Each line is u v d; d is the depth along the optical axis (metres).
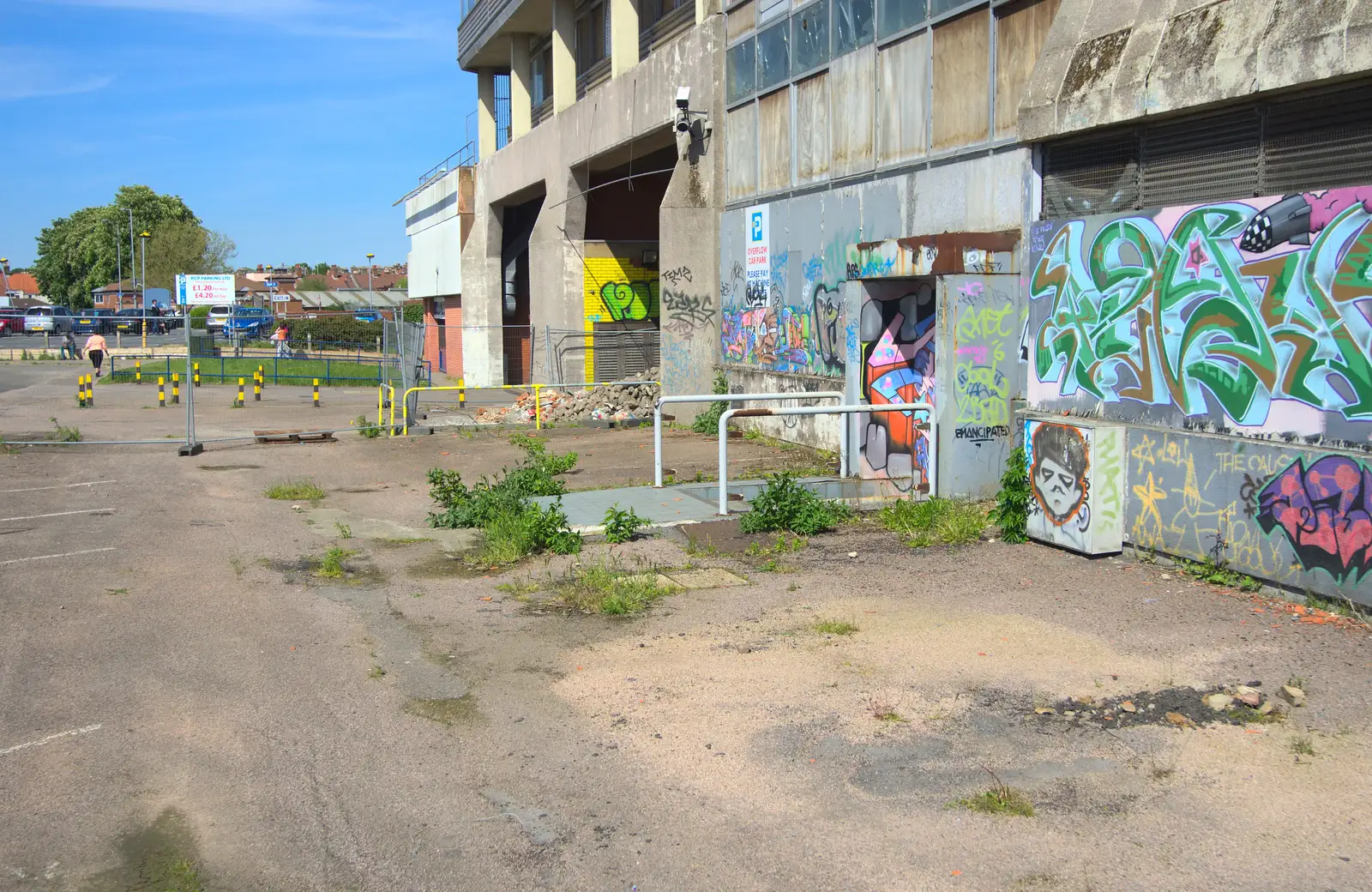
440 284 39.97
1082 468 8.28
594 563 8.81
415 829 4.41
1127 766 4.78
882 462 11.70
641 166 26.17
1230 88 7.36
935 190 12.27
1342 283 6.59
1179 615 6.78
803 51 15.31
